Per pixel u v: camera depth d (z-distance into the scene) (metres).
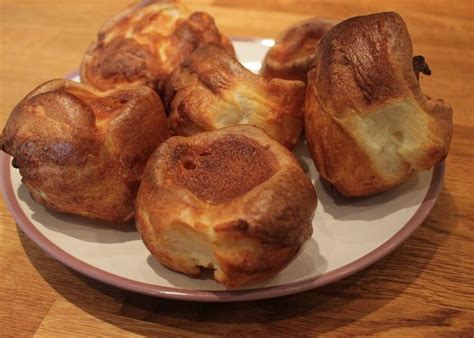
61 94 0.30
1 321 0.28
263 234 0.25
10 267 0.31
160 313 0.28
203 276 0.27
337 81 0.29
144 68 0.36
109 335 0.27
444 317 0.27
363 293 0.29
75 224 0.31
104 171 0.29
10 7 0.53
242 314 0.28
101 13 0.52
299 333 0.27
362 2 0.51
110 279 0.27
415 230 0.31
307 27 0.37
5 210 0.34
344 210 0.31
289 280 0.27
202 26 0.38
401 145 0.30
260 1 0.52
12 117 0.30
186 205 0.26
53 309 0.29
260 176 0.27
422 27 0.47
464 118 0.38
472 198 0.33
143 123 0.31
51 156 0.29
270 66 0.37
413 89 0.29
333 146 0.30
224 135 0.29
